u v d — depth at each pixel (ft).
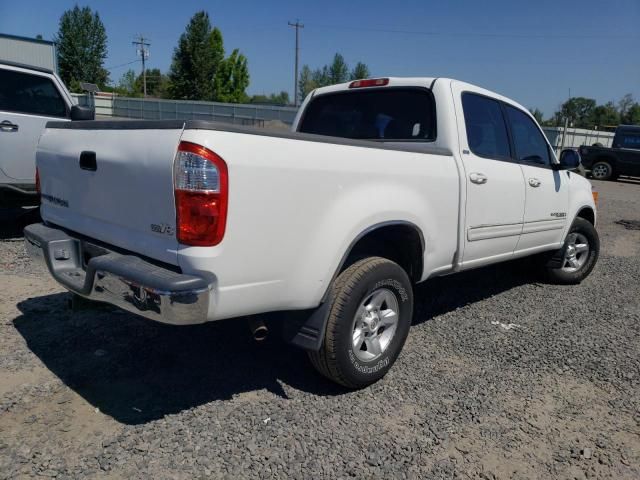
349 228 9.85
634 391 11.71
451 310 16.43
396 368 12.17
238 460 8.63
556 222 17.53
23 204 21.85
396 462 8.84
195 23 190.49
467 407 10.67
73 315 13.99
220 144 8.02
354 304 10.09
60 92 22.35
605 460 9.25
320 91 16.26
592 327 15.49
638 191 58.59
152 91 274.36
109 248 9.96
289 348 12.76
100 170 9.66
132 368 11.42
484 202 13.56
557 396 11.33
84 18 214.48
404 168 11.09
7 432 9.03
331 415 10.06
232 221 8.21
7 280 16.40
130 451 8.70
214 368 11.62
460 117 13.24
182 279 8.09
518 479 8.65
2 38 65.77
